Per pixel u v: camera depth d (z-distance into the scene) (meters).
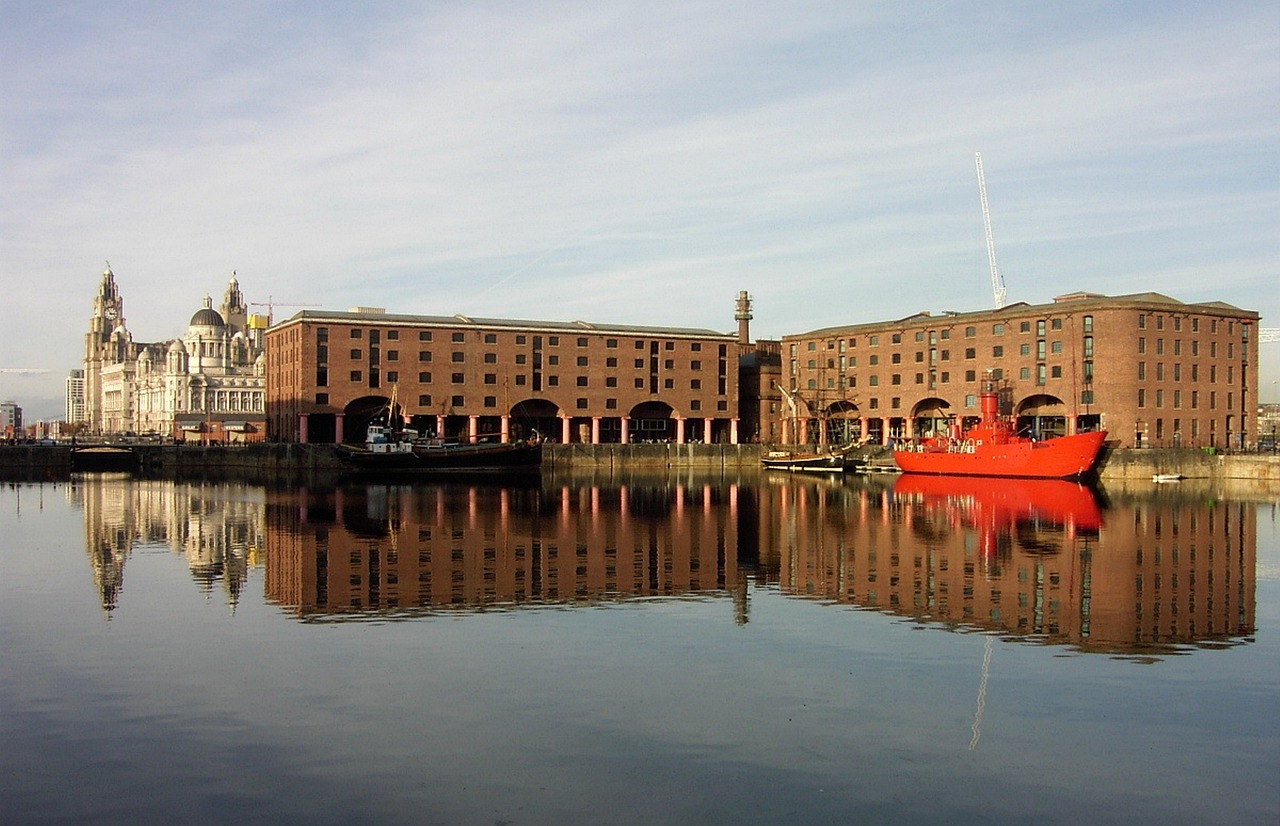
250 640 31.36
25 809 18.83
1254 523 72.31
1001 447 138.50
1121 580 44.59
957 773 20.69
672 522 70.62
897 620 35.06
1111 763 21.28
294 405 160.88
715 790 19.73
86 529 64.62
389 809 18.84
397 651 29.95
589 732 22.84
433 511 79.19
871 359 177.62
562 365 172.88
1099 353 143.00
